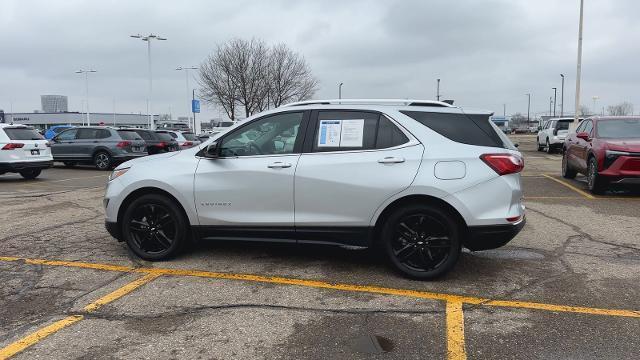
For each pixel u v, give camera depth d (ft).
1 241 21.42
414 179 15.64
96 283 16.01
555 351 11.62
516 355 11.43
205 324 13.01
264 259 18.54
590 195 34.53
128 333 12.48
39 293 15.15
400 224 16.14
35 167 47.01
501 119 293.02
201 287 15.65
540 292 15.34
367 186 15.94
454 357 11.36
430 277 16.10
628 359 11.23
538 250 20.01
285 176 16.61
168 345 11.86
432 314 13.69
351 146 16.46
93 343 11.94
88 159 61.52
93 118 301.84
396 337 12.32
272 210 16.87
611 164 32.96
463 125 16.22
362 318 13.42
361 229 16.25
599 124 37.24
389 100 16.98
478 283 16.11
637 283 16.14
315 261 18.33
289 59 126.72
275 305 14.26
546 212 28.07
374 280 16.33
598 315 13.61
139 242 18.34
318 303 14.42
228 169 17.13
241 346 11.84
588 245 20.81
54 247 20.35
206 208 17.42
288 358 11.30
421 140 16.05
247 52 123.24
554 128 85.87
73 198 34.27
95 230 23.49
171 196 17.88
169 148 68.08
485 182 15.52
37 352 11.48
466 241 15.87
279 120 17.30
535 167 57.16
